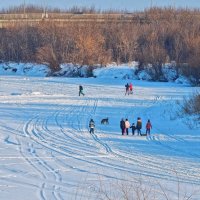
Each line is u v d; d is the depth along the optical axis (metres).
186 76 179.00
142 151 67.69
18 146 70.94
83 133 81.69
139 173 54.78
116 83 179.12
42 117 99.56
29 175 53.72
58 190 47.16
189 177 53.19
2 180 51.50
